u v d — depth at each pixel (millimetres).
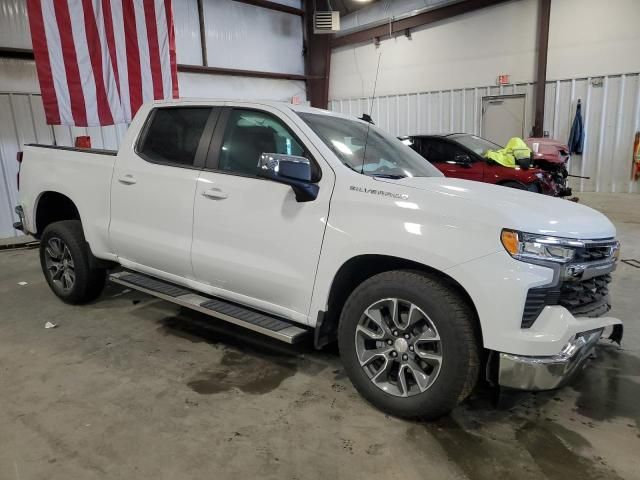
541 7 10875
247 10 12578
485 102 12211
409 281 2410
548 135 11375
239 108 3170
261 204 2867
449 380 2312
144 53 8523
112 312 4180
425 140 8727
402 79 13578
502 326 2186
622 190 10648
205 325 3896
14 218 8211
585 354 2371
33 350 3428
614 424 2545
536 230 2217
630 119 10312
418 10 12711
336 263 2592
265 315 3064
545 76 11117
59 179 4051
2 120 7977
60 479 2109
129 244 3604
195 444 2355
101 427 2492
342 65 14773
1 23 8062
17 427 2490
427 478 2133
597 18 10328
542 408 2699
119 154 3689
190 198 3191
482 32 11914
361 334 2637
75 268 4086
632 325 3803
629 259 5641
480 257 2211
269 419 2574
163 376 3047
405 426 2510
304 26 14125
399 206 2430
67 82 7594
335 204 2611
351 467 2199
